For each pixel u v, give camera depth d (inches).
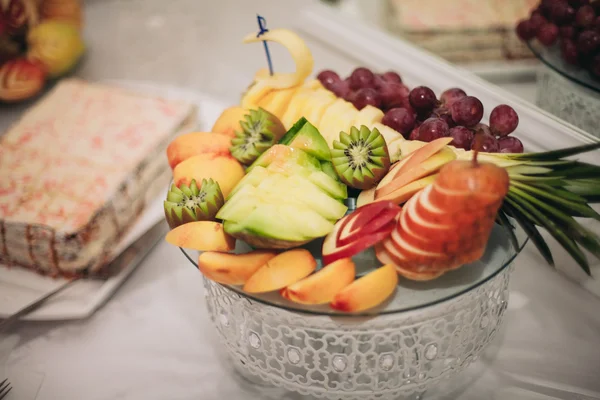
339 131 35.2
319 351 30.6
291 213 29.5
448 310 29.5
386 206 29.0
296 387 32.7
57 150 50.5
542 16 44.6
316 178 31.8
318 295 28.1
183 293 44.4
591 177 29.9
